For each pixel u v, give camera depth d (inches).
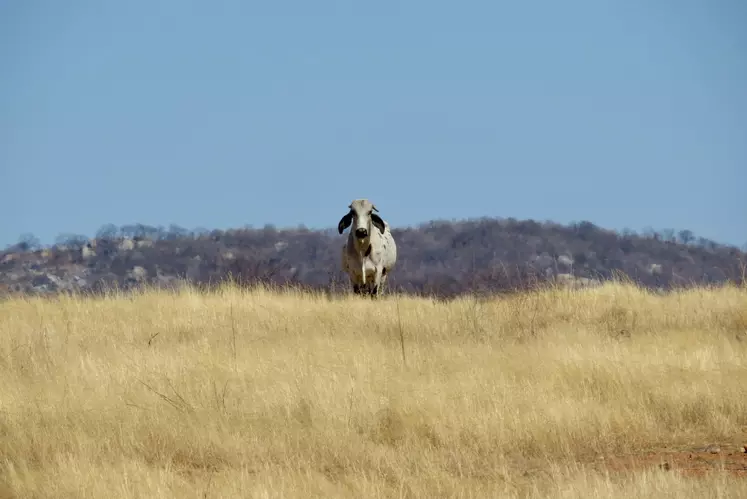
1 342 1967.3
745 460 1311.5
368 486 1186.6
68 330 2073.1
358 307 2379.4
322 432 1395.2
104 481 1203.9
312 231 7180.1
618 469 1280.8
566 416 1439.5
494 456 1330.0
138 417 1454.2
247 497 1154.0
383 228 2913.4
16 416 1454.2
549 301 2405.3
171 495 1162.6
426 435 1406.3
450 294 2736.2
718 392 1558.8
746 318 2217.0
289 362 1738.4
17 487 1216.2
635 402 1518.2
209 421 1441.9
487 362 1760.6
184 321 2230.6
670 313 2305.6
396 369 1722.4
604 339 1984.5
